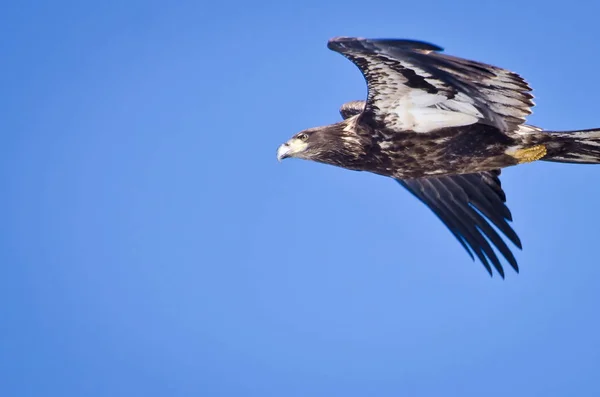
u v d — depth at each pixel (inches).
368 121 741.3
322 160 778.2
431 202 825.5
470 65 663.8
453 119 722.2
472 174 804.0
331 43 669.9
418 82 702.5
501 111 696.4
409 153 744.3
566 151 733.9
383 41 658.2
